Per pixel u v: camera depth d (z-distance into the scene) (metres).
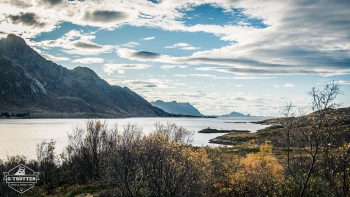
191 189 19.62
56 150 62.78
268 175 20.53
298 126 13.34
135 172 19.66
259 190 19.92
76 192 25.94
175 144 19.98
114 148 20.64
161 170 18.80
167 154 18.95
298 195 17.92
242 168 23.39
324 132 12.37
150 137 19.67
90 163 34.12
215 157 37.38
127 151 19.48
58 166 39.38
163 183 18.92
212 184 22.67
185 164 18.98
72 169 34.97
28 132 133.38
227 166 27.92
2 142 90.19
